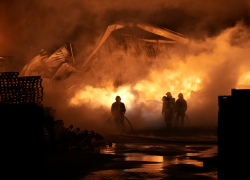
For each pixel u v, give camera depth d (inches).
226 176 237.3
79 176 300.4
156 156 436.5
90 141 490.6
